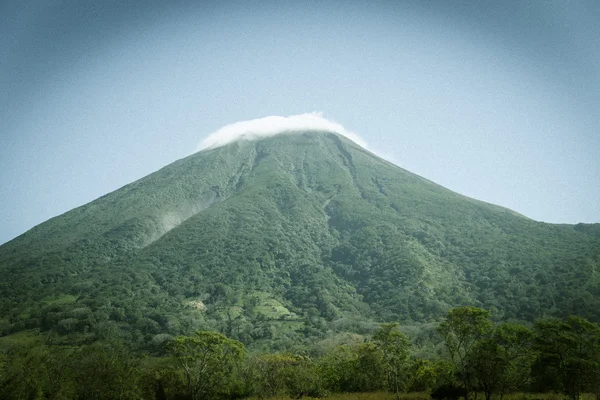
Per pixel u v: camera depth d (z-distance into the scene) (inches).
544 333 1807.3
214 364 2186.3
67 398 1909.4
